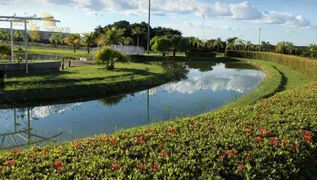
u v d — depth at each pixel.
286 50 39.53
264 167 3.31
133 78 15.96
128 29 53.59
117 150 3.55
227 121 4.94
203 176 2.98
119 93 13.96
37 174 2.95
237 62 36.72
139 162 3.23
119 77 15.80
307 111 5.48
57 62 18.12
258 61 34.66
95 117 9.87
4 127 8.66
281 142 3.89
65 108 11.02
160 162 3.25
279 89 13.48
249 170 3.16
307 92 7.52
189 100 12.83
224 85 17.64
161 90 15.27
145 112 10.56
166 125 4.79
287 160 3.53
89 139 4.14
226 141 3.81
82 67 19.91
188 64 32.50
